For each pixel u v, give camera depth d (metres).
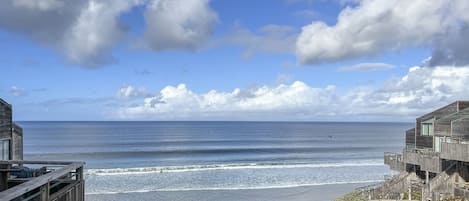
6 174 11.46
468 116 26.08
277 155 77.62
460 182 24.67
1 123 16.12
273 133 170.12
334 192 37.62
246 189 38.41
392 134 171.75
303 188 39.44
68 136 135.38
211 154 78.88
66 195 10.55
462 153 22.72
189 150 86.44
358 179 45.81
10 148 17.12
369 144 110.44
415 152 28.22
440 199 23.53
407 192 28.30
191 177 45.75
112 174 47.56
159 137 133.50
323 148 95.31
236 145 103.38
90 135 141.88
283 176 47.19
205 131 183.38
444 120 27.88
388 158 32.59
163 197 34.56
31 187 8.14
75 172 11.91
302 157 73.69
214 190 37.75
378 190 29.34
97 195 34.91
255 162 63.53
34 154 75.31
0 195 7.19
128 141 112.94
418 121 31.94
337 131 197.50
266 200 34.09
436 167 25.00
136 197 34.38
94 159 68.31
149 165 59.34
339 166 57.78
